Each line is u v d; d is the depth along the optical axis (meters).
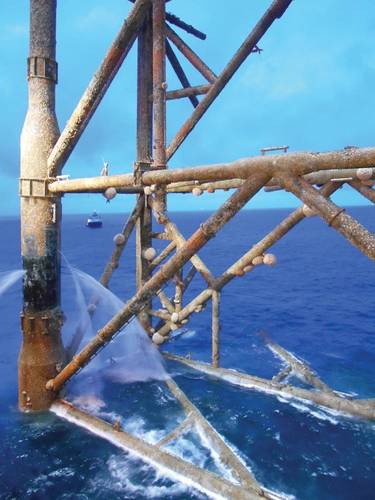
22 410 7.39
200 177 4.58
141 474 5.71
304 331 14.55
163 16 7.19
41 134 6.95
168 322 9.76
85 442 6.48
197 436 6.63
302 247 49.41
